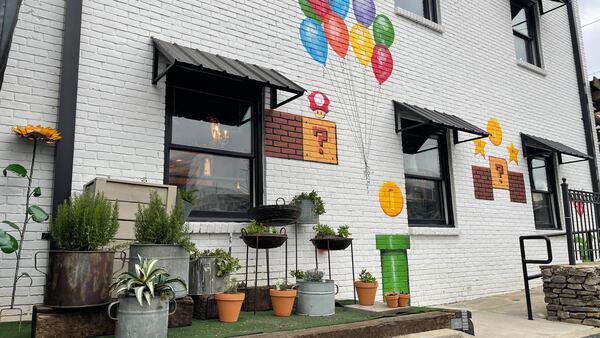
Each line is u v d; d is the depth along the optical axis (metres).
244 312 4.81
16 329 3.77
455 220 7.72
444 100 8.06
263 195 5.69
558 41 11.09
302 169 6.07
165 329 3.33
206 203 5.40
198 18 5.56
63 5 4.72
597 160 11.27
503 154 8.85
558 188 10.00
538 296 7.78
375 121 7.00
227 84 5.77
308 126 6.26
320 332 3.79
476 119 8.52
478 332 5.17
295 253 5.77
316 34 6.61
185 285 3.57
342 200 6.37
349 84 6.82
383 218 6.74
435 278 7.20
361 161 6.69
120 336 3.20
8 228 4.13
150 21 5.21
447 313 4.81
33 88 4.43
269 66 6.04
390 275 6.52
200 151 5.43
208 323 4.12
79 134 4.57
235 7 5.89
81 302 3.38
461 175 7.98
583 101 11.20
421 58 7.89
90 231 3.52
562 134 10.41
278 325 4.04
